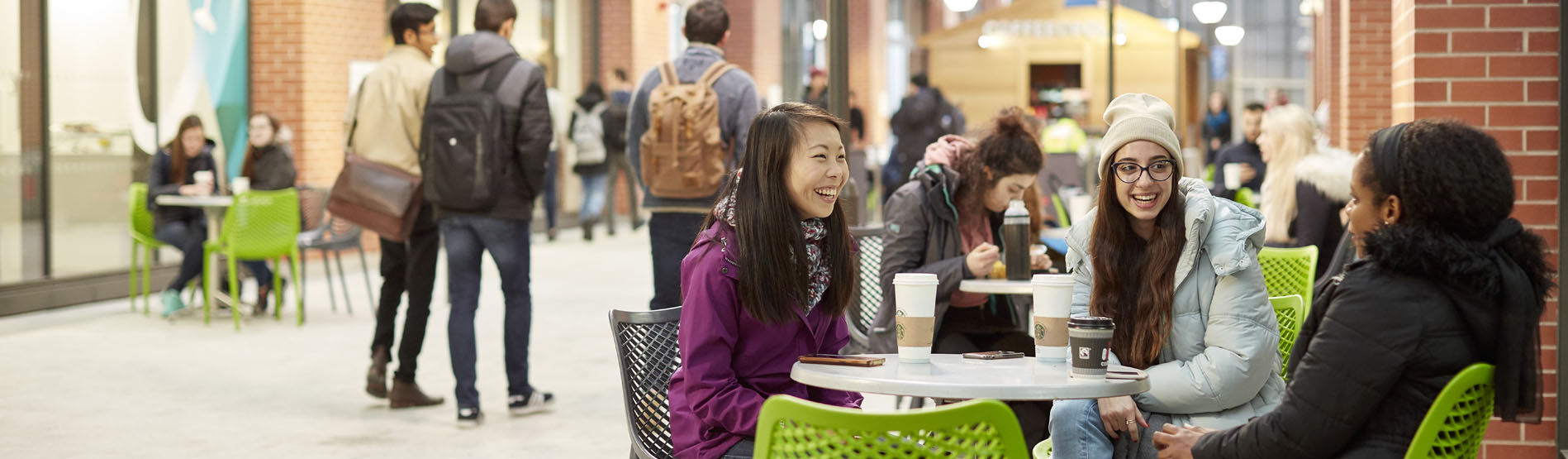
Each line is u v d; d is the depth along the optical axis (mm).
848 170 3021
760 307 2955
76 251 10383
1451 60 4879
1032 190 5094
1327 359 2537
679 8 23031
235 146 12680
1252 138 9773
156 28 11414
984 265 4500
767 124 2975
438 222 6016
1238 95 34750
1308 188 5750
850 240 3137
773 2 26812
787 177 2971
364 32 14289
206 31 12180
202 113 12117
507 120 5789
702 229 3127
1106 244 3344
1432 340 2482
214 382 7031
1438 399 2414
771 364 3061
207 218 9789
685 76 6426
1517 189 4859
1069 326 2840
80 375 7219
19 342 8359
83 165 10461
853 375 2855
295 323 9359
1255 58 36719
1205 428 2904
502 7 5879
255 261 9578
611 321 3355
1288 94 36750
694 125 6320
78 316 9617
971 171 4750
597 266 13453
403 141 6152
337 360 7777
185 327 9125
